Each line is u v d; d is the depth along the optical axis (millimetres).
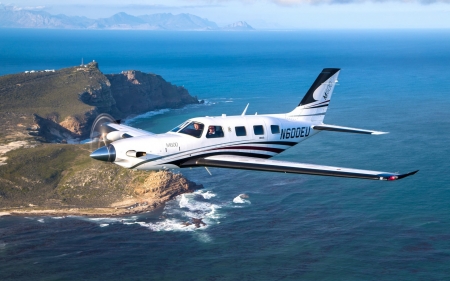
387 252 72000
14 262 74250
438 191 93500
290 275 66875
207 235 81562
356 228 79938
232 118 37031
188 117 188500
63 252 77438
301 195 95812
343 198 92688
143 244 79562
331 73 41438
